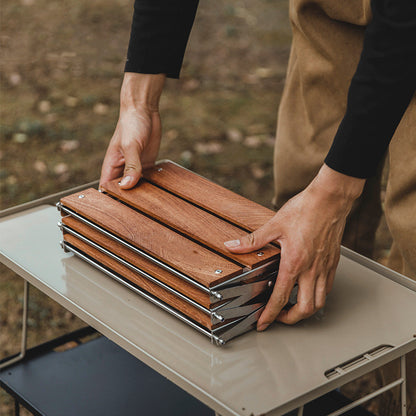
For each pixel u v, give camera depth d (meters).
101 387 1.50
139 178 1.36
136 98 1.48
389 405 1.63
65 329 2.23
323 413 1.46
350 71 1.50
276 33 4.44
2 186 2.88
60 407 1.43
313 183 1.12
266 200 2.85
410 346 1.11
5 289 2.39
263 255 1.13
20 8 4.57
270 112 3.55
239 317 1.13
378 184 1.67
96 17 4.50
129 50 1.49
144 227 1.21
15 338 2.18
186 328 1.15
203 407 1.48
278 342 1.12
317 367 1.06
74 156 3.12
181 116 3.47
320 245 1.12
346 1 1.40
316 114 1.59
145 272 1.18
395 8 1.00
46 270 1.29
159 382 1.54
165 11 1.42
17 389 1.47
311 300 1.14
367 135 1.07
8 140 3.21
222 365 1.06
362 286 1.29
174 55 1.48
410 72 1.03
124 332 1.13
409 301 1.25
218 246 1.15
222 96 3.68
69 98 3.59
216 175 3.02
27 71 3.84
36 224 1.45
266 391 1.01
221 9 4.70
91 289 1.24
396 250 1.54
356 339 1.14
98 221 1.23
